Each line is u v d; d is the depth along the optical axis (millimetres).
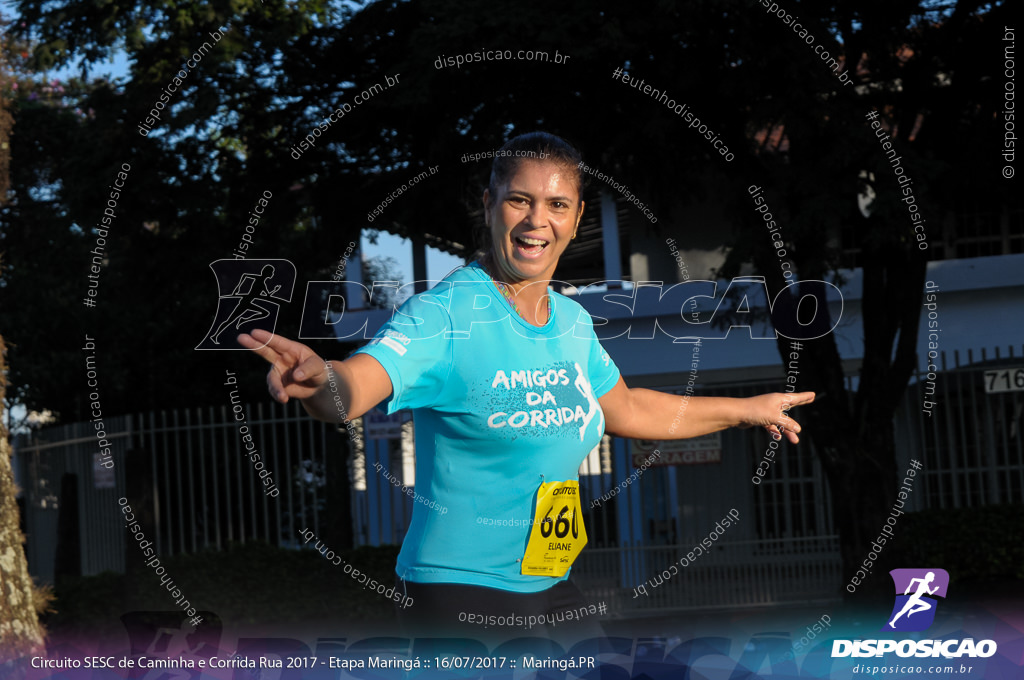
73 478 11773
